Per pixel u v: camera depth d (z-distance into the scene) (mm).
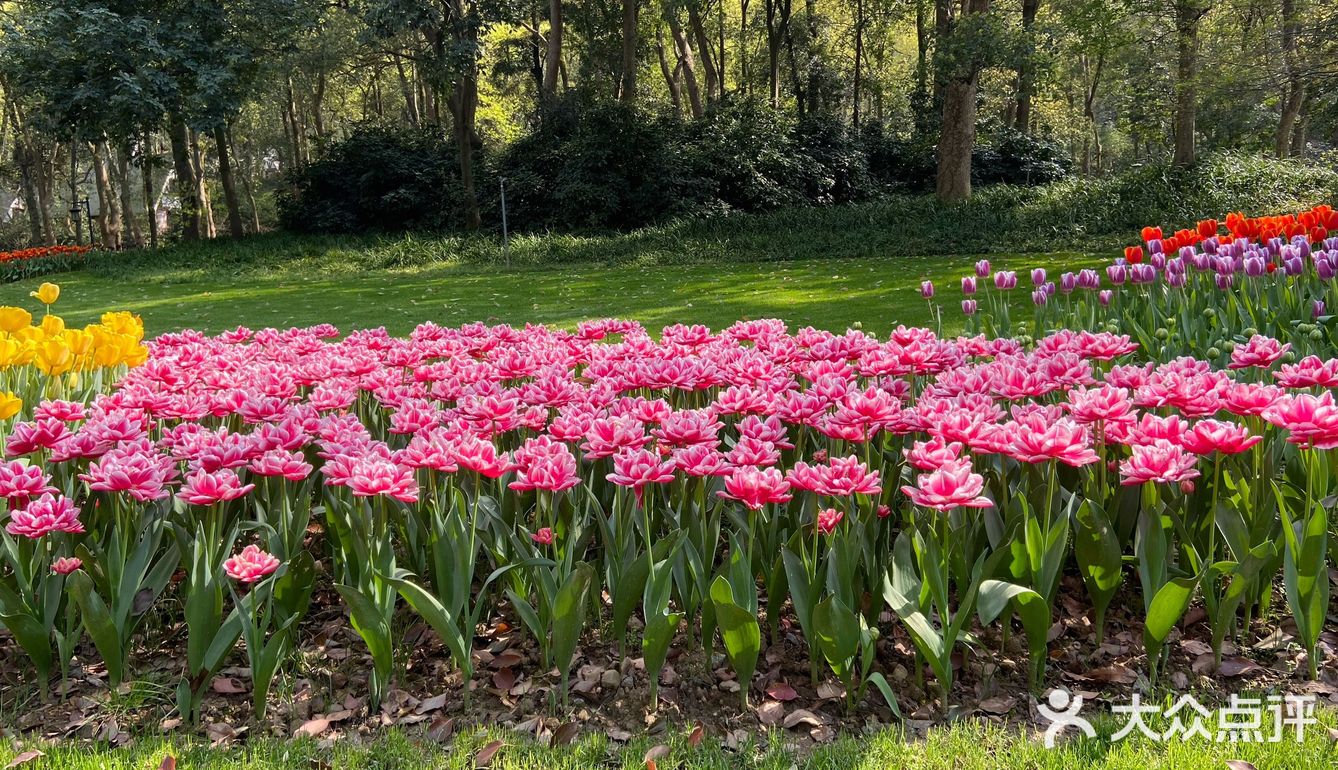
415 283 19688
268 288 19859
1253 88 19984
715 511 3396
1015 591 2842
